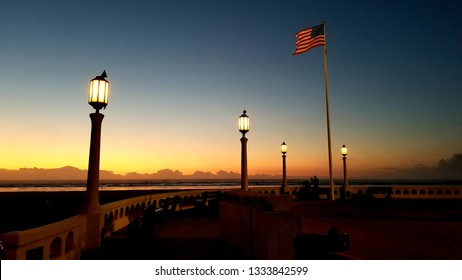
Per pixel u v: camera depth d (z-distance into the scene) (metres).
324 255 5.59
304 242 5.54
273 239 5.53
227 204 9.00
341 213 14.21
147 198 14.94
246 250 6.98
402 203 19.11
